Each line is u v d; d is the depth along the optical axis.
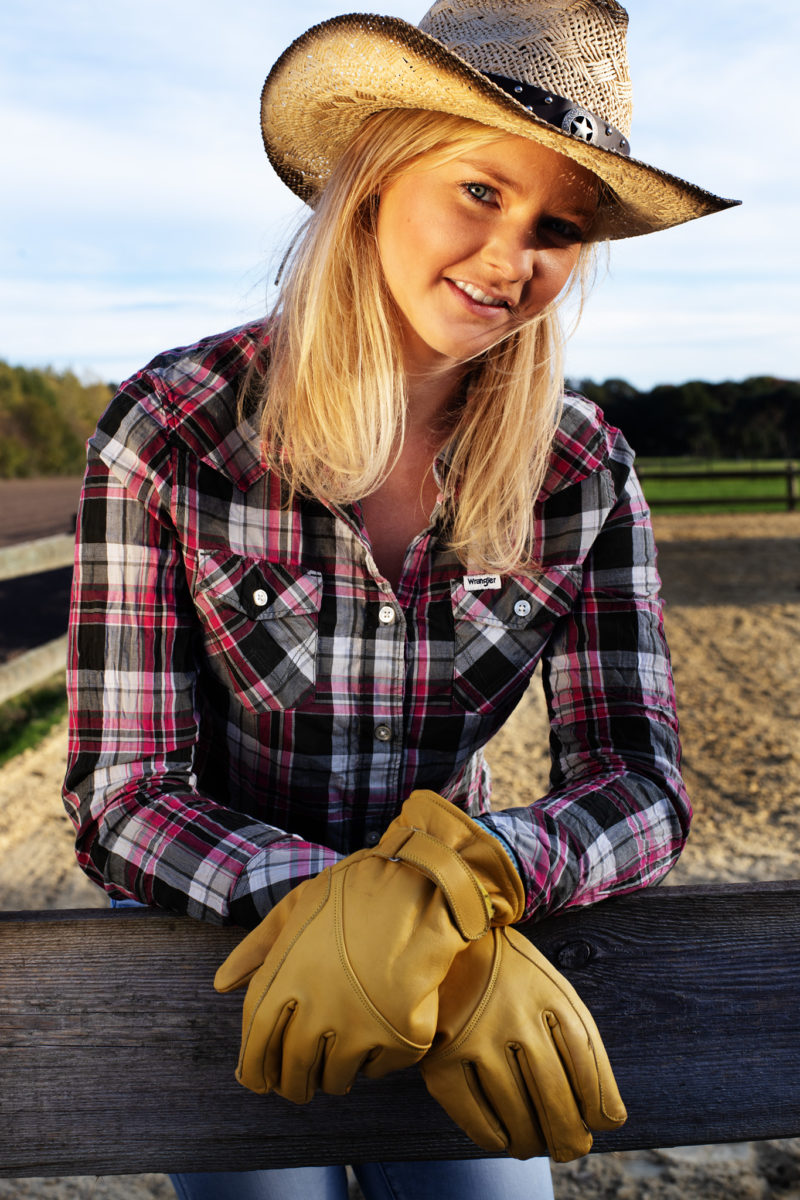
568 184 0.96
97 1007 0.93
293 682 1.12
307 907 0.85
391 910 0.81
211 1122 0.92
